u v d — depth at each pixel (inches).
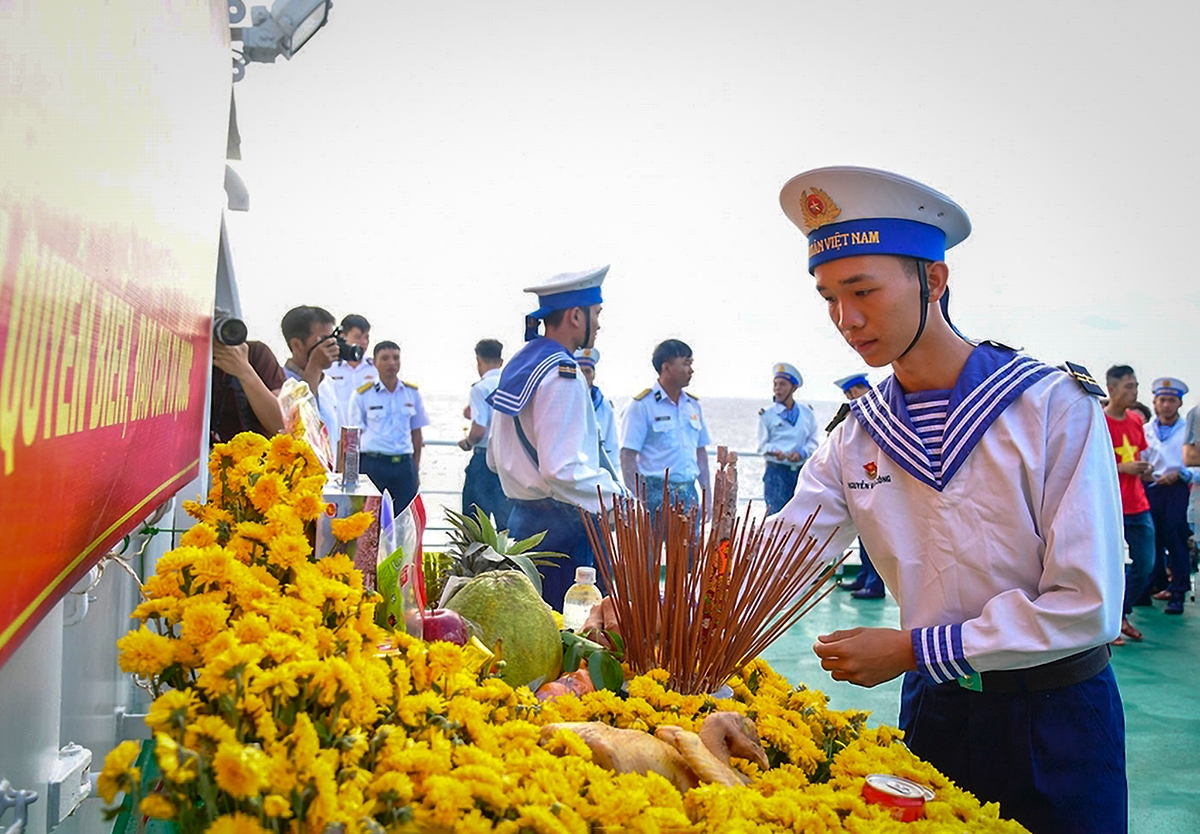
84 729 54.0
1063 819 56.4
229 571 35.9
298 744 28.3
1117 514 55.6
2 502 18.7
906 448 59.7
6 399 18.7
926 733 61.1
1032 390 57.4
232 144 110.7
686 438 265.3
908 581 60.4
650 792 37.0
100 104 26.4
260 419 94.9
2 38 17.4
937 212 57.6
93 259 26.5
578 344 121.3
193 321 57.7
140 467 37.9
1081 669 57.2
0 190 17.5
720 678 54.3
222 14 71.1
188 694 29.5
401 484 282.2
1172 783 138.2
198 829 28.4
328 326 146.6
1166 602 296.2
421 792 32.4
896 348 58.8
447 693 39.5
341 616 37.9
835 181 56.9
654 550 55.5
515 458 116.1
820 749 49.1
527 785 34.6
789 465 318.3
